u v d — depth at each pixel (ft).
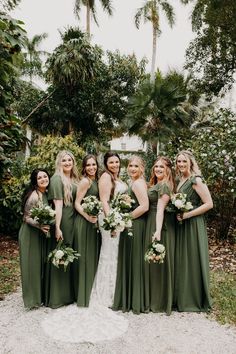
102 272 13.05
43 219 12.07
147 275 12.71
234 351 10.05
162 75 45.21
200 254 12.66
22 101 54.13
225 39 43.73
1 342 10.33
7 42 13.97
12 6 24.23
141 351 9.95
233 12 40.93
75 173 13.91
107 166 13.48
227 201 23.16
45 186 13.26
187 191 13.09
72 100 51.44
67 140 25.54
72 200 13.30
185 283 12.68
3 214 23.86
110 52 57.57
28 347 10.08
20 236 12.73
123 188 13.65
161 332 11.08
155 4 70.90
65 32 49.80
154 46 71.92
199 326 11.54
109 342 10.39
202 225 12.92
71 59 46.85
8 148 18.17
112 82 54.75
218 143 22.45
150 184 13.85
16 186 23.34
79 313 12.04
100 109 53.78
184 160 13.29
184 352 9.93
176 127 40.65
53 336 10.68
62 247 12.38
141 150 52.24
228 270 18.34
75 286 13.03
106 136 57.62
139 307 12.48
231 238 23.97
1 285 15.31
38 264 12.75
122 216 11.91
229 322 11.86
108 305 12.92
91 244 12.87
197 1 47.88
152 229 12.78
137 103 41.14
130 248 12.78
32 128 55.21
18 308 12.78
